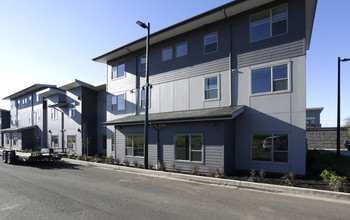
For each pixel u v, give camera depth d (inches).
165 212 208.1
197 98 513.0
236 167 440.1
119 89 715.4
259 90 426.9
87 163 585.0
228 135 412.8
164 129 483.8
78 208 219.3
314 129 1035.3
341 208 217.6
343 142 982.4
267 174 385.1
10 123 1478.8
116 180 359.6
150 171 422.3
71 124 882.1
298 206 224.5
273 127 405.1
